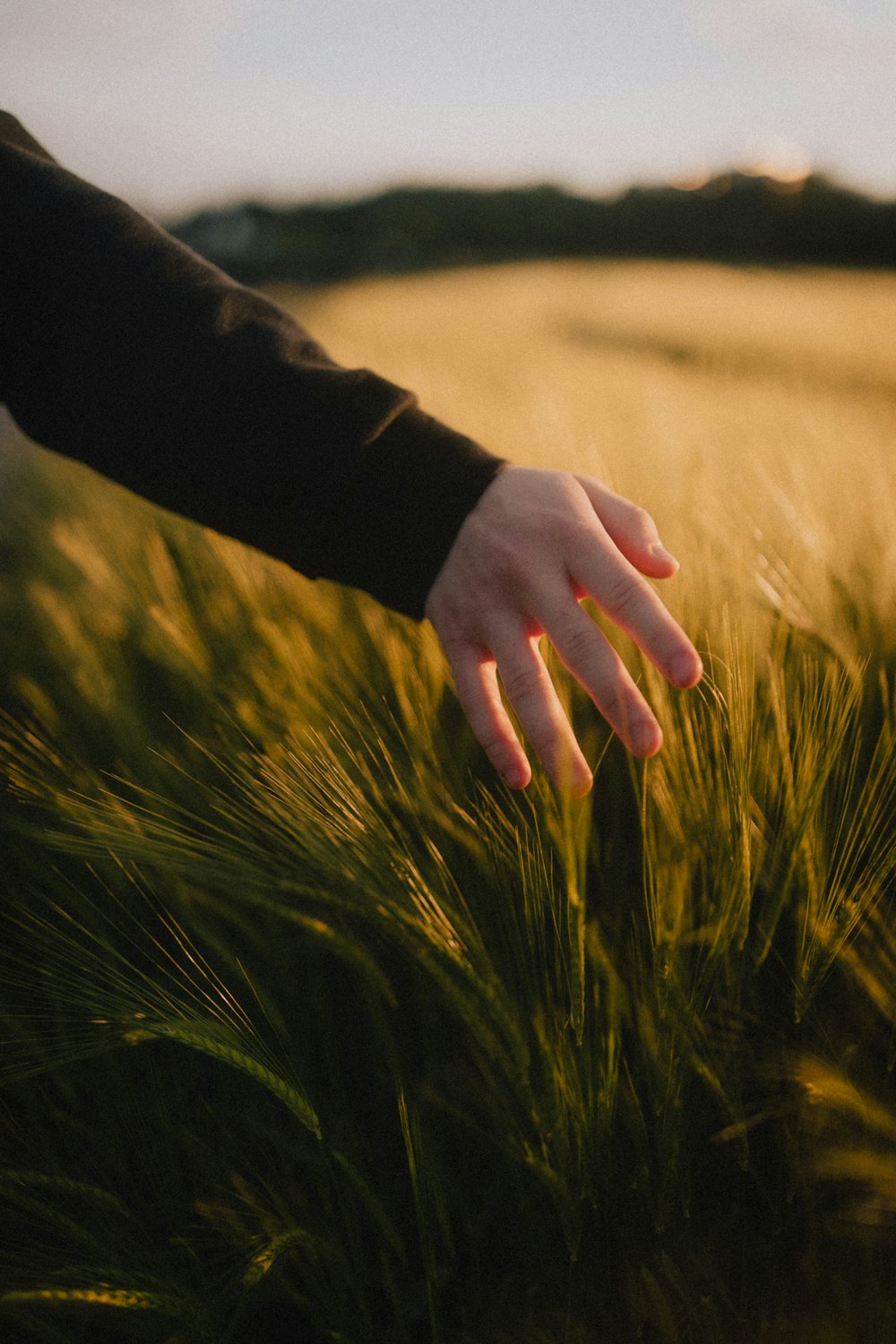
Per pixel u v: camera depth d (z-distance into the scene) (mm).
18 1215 478
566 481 523
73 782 583
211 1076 592
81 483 1614
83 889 650
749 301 10141
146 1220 535
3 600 1130
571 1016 451
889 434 1440
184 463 551
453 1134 566
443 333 5848
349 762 539
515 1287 516
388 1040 516
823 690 536
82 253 567
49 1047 511
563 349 5074
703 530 747
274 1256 454
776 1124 518
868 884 528
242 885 497
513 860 496
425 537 532
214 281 574
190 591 1000
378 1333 512
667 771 540
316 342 587
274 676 757
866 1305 461
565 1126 469
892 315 7691
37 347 572
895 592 703
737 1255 500
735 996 514
